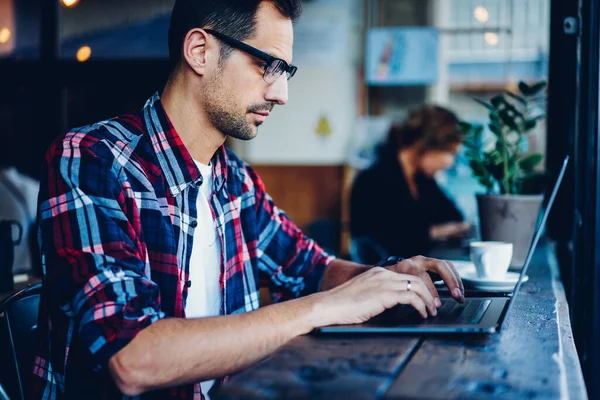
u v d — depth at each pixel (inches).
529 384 30.5
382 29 201.2
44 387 48.8
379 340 38.9
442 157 163.3
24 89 174.1
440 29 197.5
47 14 171.5
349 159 207.3
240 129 52.9
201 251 54.4
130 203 48.9
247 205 61.2
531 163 78.7
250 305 59.7
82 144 48.6
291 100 208.5
